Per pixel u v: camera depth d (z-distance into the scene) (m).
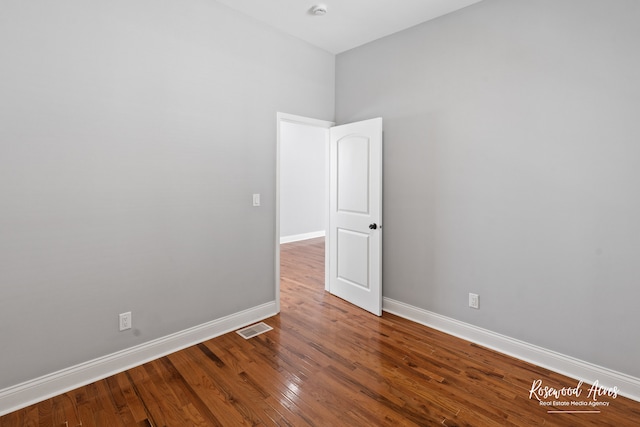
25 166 1.83
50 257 1.93
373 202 3.15
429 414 1.82
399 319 3.09
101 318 2.14
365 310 3.29
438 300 2.89
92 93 2.05
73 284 2.02
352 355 2.44
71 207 2.00
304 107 3.34
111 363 2.19
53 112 1.91
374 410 1.85
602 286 2.07
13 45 1.78
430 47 2.84
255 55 2.90
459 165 2.69
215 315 2.74
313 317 3.13
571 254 2.18
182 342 2.54
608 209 2.04
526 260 2.37
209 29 2.60
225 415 1.81
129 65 2.20
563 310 2.22
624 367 2.01
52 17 1.89
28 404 1.87
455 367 2.29
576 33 2.11
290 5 2.67
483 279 2.60
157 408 1.86
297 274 4.57
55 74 1.91
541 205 2.29
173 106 2.42
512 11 2.37
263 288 3.09
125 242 2.22
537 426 1.74
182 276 2.52
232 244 2.83
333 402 1.92
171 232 2.45
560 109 2.19
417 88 2.94
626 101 1.96
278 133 3.11
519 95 2.36
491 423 1.76
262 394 1.99
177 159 2.46
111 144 2.13
